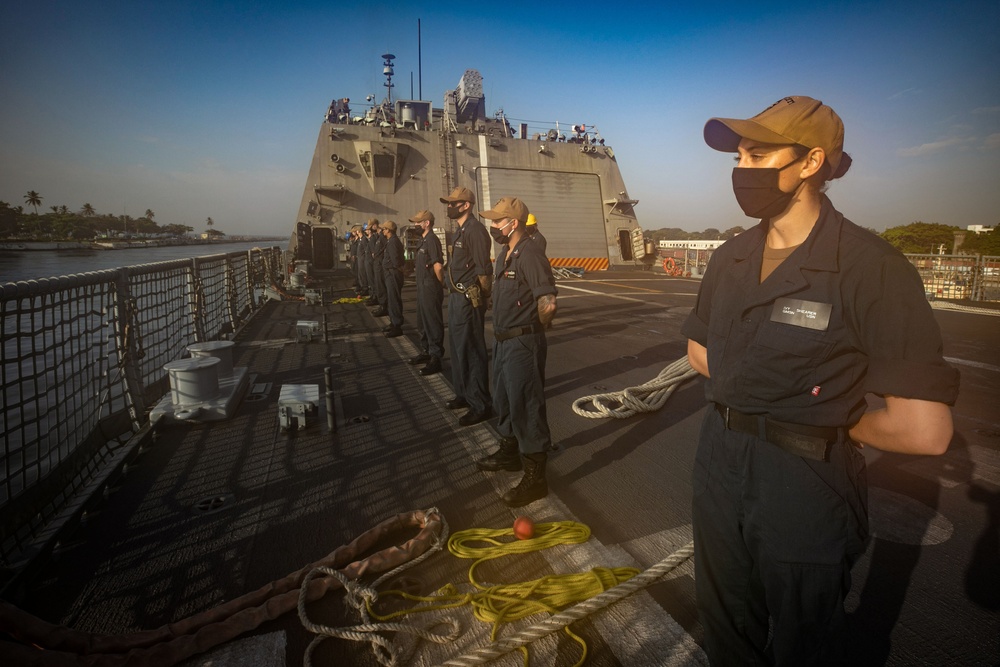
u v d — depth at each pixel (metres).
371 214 20.53
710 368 1.57
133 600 2.45
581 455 4.11
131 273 4.85
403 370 6.69
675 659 2.11
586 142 23.25
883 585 2.55
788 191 1.34
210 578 2.62
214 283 8.50
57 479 3.21
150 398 5.16
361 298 13.88
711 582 1.61
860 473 1.40
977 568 2.68
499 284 3.38
